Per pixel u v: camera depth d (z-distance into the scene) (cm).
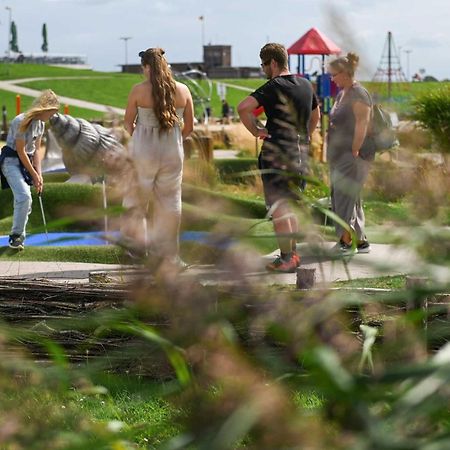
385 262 163
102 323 179
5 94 9250
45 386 174
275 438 121
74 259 1216
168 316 166
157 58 1020
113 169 177
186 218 172
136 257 168
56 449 156
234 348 152
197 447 127
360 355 161
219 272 163
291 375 139
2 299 699
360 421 122
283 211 186
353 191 180
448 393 124
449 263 161
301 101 934
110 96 9362
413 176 169
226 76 11781
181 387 154
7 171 1272
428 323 178
